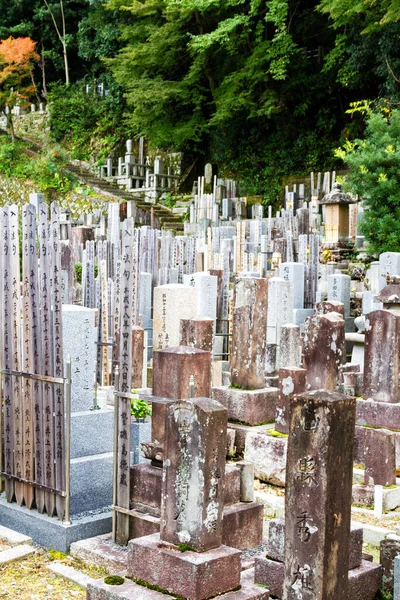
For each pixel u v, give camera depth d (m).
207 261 15.83
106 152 32.16
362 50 21.78
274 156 27.38
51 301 5.88
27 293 6.08
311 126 27.09
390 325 8.18
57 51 37.00
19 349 6.29
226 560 4.32
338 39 22.80
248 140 28.31
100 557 5.43
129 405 5.59
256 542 5.76
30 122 36.47
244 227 17.69
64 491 5.81
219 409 4.44
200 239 17.69
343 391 9.02
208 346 9.09
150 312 13.08
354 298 14.91
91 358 6.68
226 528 5.49
